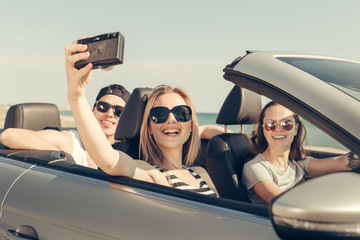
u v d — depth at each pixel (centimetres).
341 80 146
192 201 147
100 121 326
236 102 256
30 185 181
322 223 91
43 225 167
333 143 150
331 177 103
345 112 125
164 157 221
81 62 147
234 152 238
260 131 237
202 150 310
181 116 217
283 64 148
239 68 151
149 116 218
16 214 176
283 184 233
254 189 228
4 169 198
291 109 137
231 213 137
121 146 235
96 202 161
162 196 153
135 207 153
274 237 123
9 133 230
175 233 138
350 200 94
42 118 281
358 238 92
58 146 271
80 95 160
